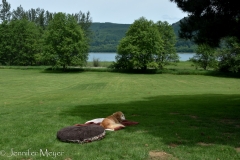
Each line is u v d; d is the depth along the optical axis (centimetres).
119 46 6425
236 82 4103
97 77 4872
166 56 6731
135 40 6241
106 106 1441
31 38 7762
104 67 7125
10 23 8088
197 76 5231
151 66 6147
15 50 7675
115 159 595
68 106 1462
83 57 6662
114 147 672
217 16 957
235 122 973
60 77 4812
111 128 838
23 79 4394
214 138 746
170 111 1234
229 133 813
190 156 609
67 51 6297
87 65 7744
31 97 2277
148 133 805
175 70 5969
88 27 10931
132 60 6150
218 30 943
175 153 627
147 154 620
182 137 759
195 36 1014
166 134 789
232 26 955
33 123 960
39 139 745
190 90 2841
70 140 708
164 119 1030
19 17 12212
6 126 909
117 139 742
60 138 724
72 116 1106
